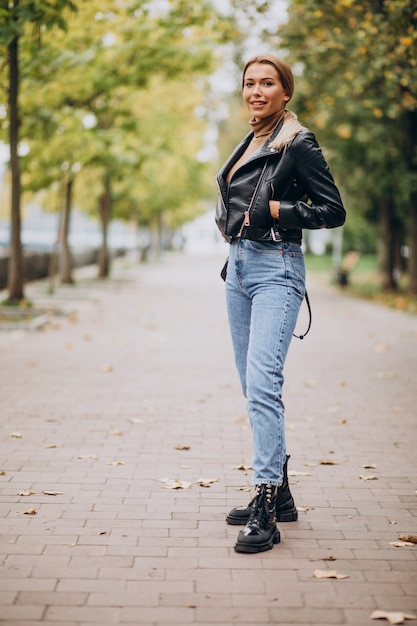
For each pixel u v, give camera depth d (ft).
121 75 56.39
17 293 49.39
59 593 10.22
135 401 23.99
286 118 12.39
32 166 59.26
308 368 31.17
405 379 28.78
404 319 50.60
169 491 14.85
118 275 99.91
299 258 12.49
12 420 21.04
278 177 12.01
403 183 62.44
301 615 9.70
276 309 12.19
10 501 14.06
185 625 9.40
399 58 38.83
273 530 12.05
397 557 11.62
